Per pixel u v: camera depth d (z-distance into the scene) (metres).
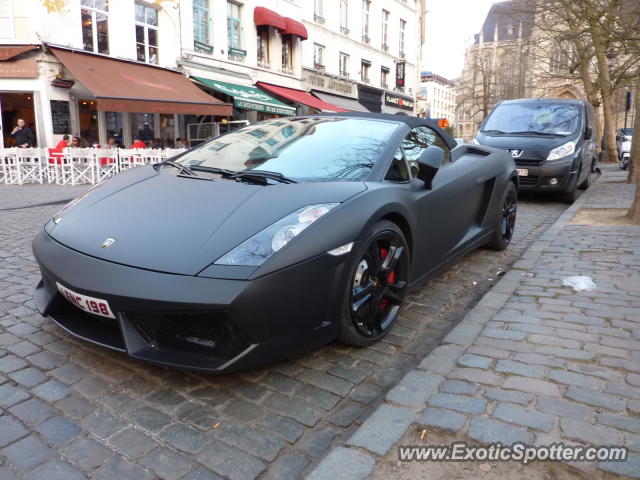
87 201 2.72
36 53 12.38
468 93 68.25
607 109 20.89
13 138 12.71
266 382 2.30
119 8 14.23
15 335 2.71
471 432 1.82
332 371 2.43
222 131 16.14
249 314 2.01
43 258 2.34
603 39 11.02
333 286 2.30
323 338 2.35
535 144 8.13
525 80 55.97
